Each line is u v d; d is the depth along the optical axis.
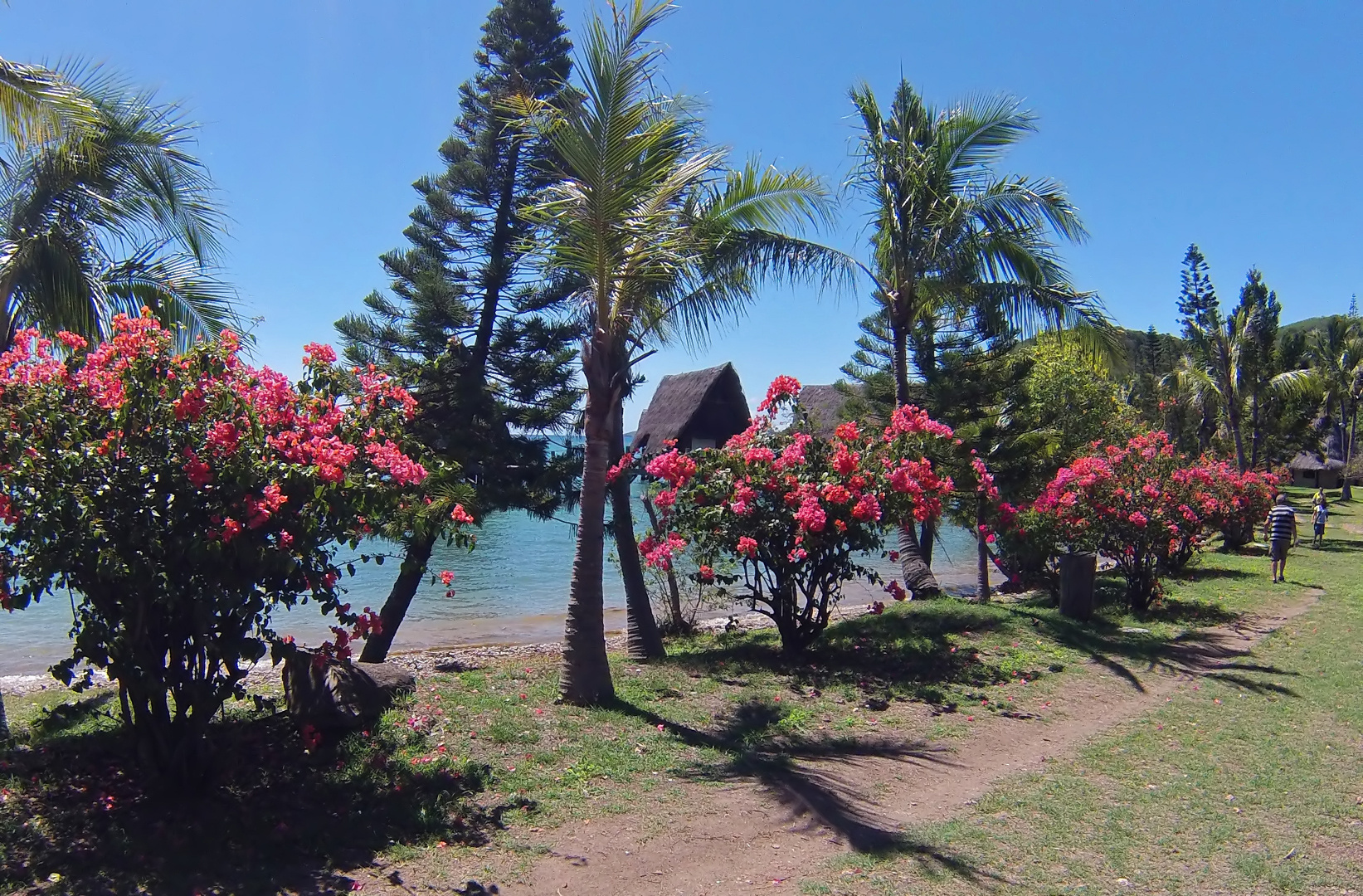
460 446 10.95
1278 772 5.42
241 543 4.02
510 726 5.88
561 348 11.89
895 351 11.69
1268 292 27.25
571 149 6.07
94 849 3.89
